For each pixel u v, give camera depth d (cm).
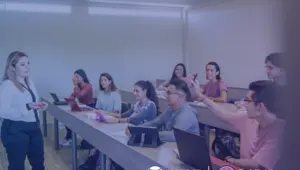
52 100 514
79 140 514
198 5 743
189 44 780
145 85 321
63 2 678
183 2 720
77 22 693
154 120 276
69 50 690
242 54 636
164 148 217
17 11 646
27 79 283
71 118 370
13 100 267
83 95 493
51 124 666
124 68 740
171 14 773
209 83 477
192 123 241
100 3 708
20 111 270
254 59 607
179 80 254
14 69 271
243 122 205
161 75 773
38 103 277
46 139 554
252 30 607
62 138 555
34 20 660
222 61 688
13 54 272
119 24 730
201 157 166
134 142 229
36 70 668
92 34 708
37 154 286
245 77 630
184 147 177
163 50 771
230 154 284
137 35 748
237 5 640
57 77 683
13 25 646
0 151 486
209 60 723
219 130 332
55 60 680
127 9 733
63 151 477
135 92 323
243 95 488
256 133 190
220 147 298
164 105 437
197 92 249
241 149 200
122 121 321
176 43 782
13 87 268
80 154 459
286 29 51
